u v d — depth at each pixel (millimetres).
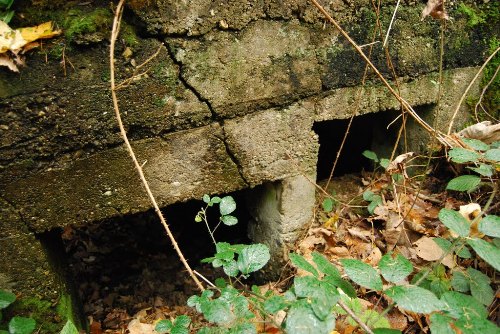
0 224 634
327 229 934
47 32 576
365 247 885
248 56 720
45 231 672
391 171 938
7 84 579
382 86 873
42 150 626
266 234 948
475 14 910
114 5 607
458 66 944
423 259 800
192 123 717
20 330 586
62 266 774
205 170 761
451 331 481
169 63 664
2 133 595
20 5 573
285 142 814
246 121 763
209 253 1106
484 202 878
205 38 676
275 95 768
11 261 657
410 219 896
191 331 786
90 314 912
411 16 844
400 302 493
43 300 693
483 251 540
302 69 774
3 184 620
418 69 896
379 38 826
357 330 658
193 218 1228
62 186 657
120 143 673
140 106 664
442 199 951
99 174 676
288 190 859
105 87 631
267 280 956
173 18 641
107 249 1149
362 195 1023
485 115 1008
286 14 724
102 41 609
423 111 996
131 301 955
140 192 717
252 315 542
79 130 636
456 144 899
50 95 604
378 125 1125
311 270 542
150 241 1169
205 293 565
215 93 714
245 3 684
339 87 827
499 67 930
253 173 808
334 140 1316
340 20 778
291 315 459
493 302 708
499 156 722
